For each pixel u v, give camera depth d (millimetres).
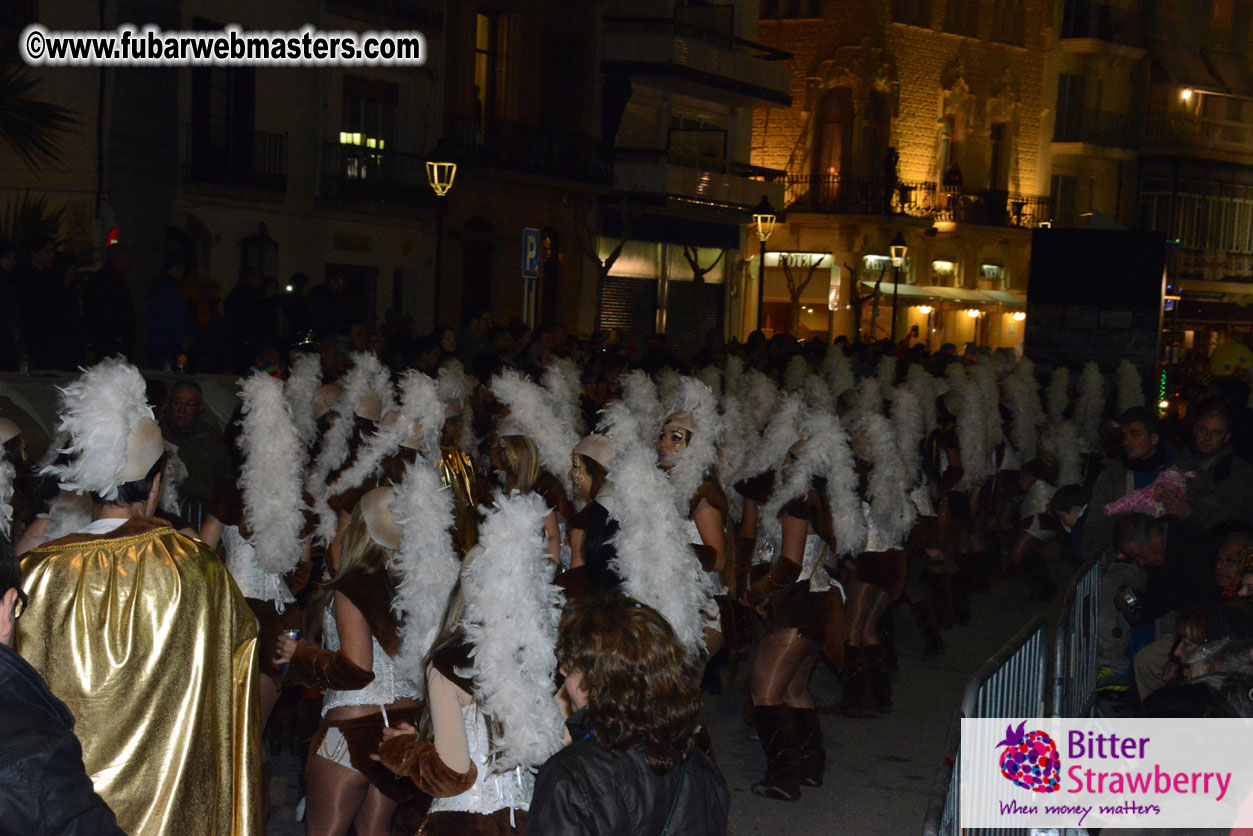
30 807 2191
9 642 2537
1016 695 5020
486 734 3785
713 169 34969
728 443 9078
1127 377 17938
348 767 4641
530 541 3697
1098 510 7484
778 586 6551
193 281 14234
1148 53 49531
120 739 3631
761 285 30406
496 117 29562
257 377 5727
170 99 13922
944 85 42156
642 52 32219
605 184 31469
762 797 6816
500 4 29266
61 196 20219
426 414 5652
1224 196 51938
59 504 4086
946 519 11047
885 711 8562
